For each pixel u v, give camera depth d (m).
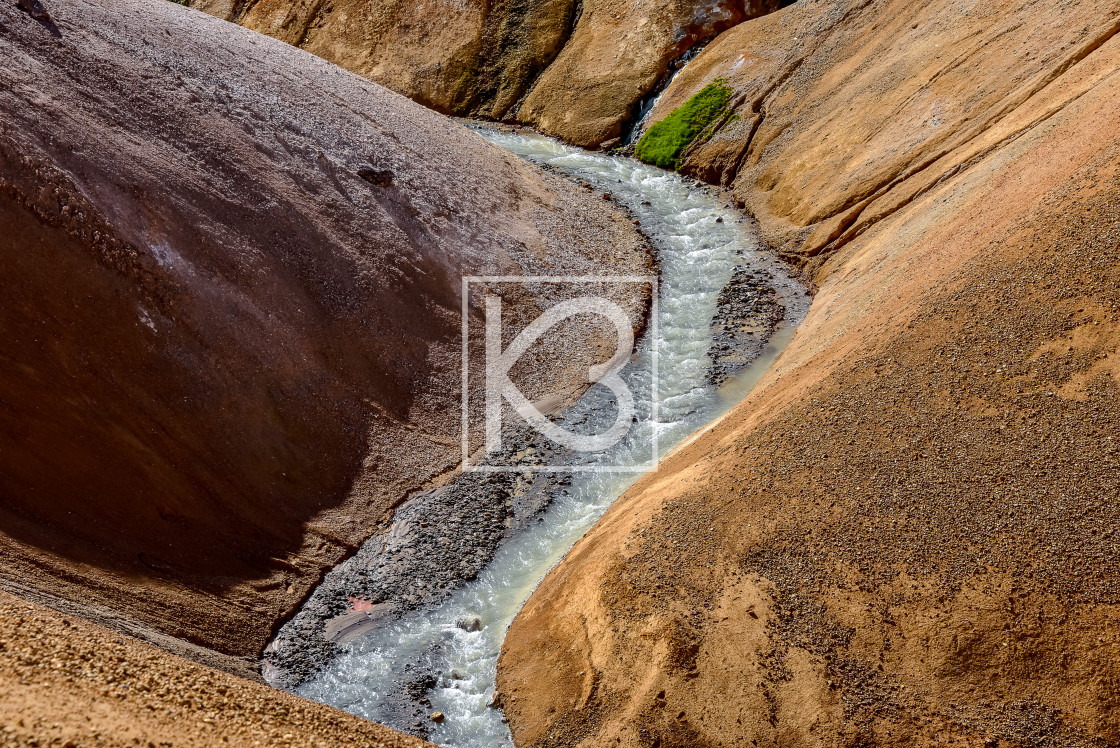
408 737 13.15
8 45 21.61
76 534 16.44
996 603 12.47
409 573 18.64
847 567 13.68
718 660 13.39
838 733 12.21
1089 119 19.25
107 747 9.27
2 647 10.70
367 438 21.59
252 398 20.38
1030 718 11.67
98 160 20.70
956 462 14.21
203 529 18.27
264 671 16.23
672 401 23.53
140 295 19.77
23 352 17.97
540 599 17.00
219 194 22.56
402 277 24.70
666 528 15.85
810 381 17.78
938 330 16.48
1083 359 14.43
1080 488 13.10
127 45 24.52
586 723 13.77
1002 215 18.67
